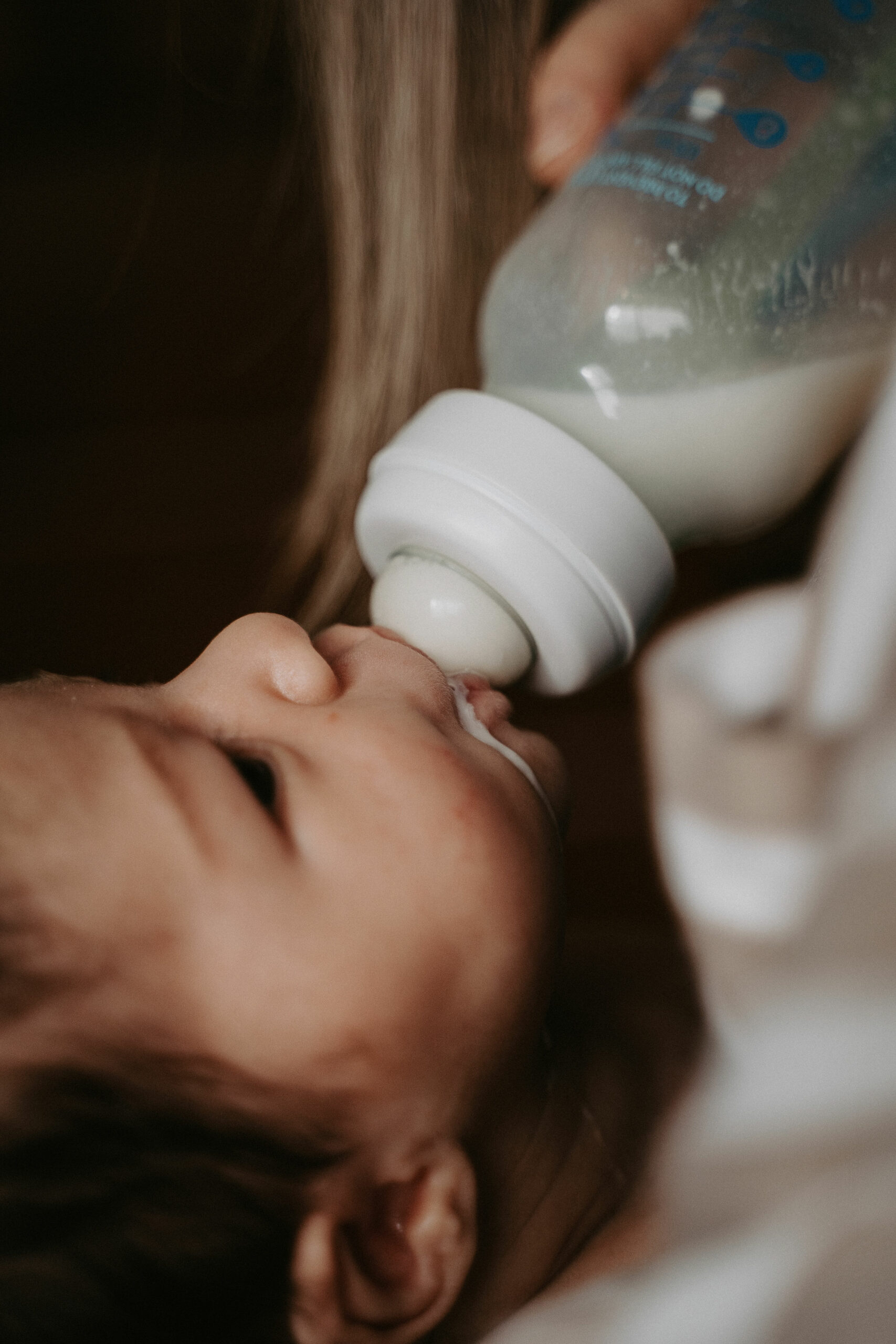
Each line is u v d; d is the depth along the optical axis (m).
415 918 0.57
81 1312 0.52
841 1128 0.60
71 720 0.59
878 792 0.55
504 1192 0.67
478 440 0.61
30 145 1.73
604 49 0.82
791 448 0.64
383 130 0.85
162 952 0.54
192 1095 0.54
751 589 1.18
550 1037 0.76
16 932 0.54
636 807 1.20
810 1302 0.57
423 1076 0.58
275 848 0.56
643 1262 0.68
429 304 0.89
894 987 0.58
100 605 1.39
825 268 0.62
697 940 0.66
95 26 1.72
